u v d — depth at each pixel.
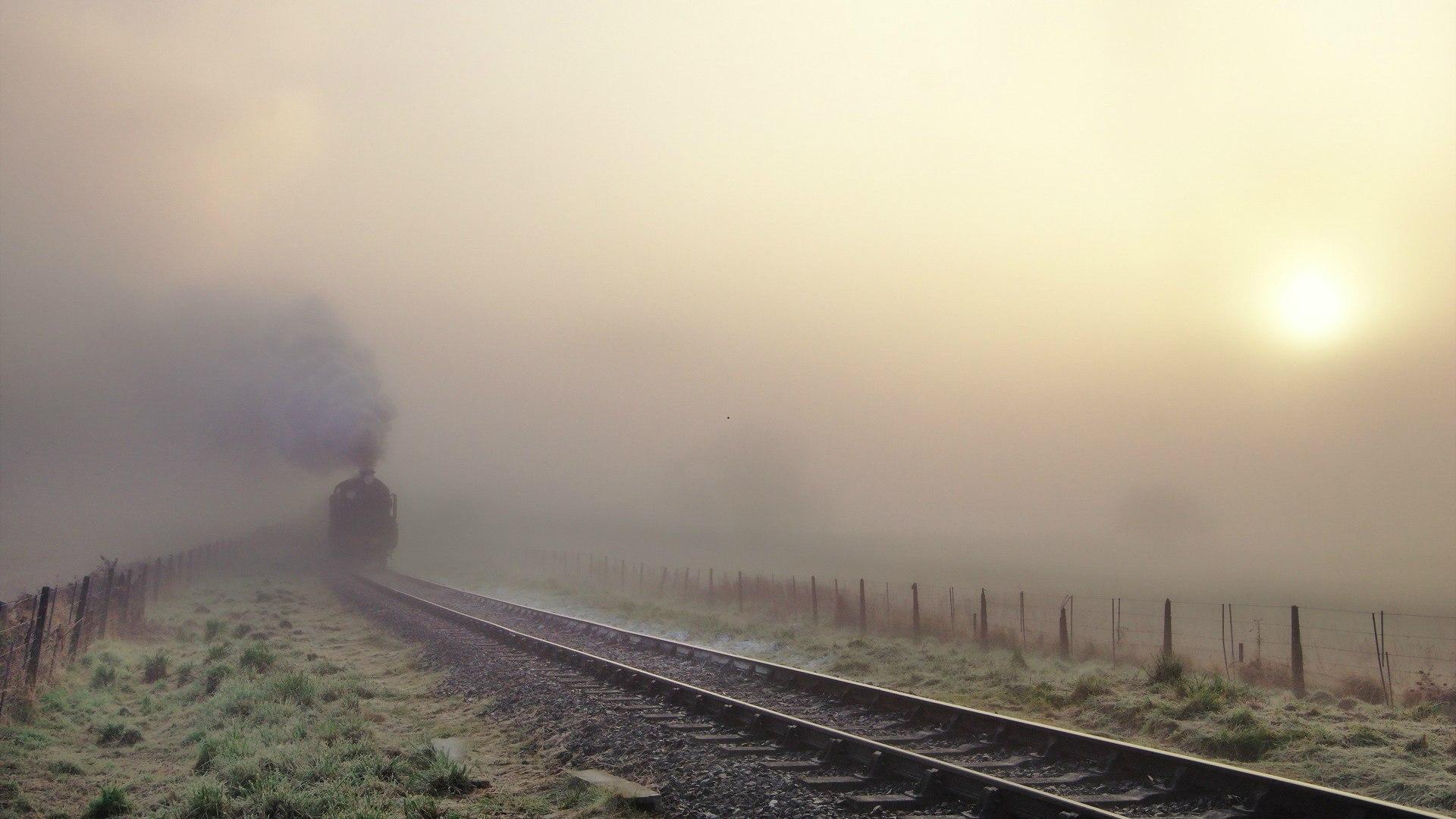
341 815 8.84
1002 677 17.75
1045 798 8.35
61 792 10.73
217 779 10.66
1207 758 11.89
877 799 8.98
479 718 14.20
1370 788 10.15
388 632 25.44
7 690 13.72
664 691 14.80
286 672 17.41
